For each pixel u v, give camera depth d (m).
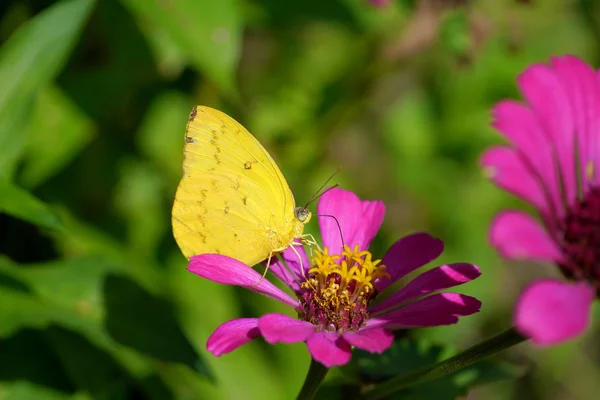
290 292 0.48
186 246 0.40
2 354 0.44
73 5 0.42
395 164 0.55
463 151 0.56
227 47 0.45
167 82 0.50
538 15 0.55
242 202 0.40
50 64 0.42
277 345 0.47
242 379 0.46
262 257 0.40
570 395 0.58
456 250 0.54
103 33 0.47
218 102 0.51
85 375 0.44
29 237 0.47
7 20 0.48
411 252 0.39
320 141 0.52
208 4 0.44
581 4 0.58
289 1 0.49
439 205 0.55
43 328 0.44
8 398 0.43
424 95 0.56
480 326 0.55
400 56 0.50
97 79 0.47
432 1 0.49
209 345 0.37
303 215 0.40
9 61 0.42
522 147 0.37
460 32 0.47
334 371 0.43
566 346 0.57
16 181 0.45
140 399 0.45
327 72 0.53
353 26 0.49
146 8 0.44
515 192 0.36
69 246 0.46
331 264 0.39
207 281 0.48
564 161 0.38
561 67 0.39
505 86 0.55
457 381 0.40
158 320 0.43
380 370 0.40
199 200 0.40
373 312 0.39
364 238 0.40
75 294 0.43
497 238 0.34
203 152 0.40
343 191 0.40
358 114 0.54
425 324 0.37
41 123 0.46
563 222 0.38
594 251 0.37
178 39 0.44
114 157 0.49
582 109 0.38
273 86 0.53
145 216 0.49
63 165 0.46
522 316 0.33
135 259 0.46
